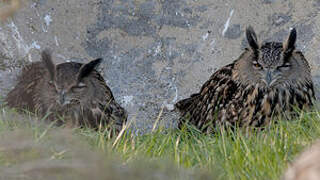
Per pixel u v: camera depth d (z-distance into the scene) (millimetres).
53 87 14461
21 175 8523
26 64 17328
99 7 18734
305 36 17734
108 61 18188
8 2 9141
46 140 10172
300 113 13352
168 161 9641
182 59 18172
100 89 15094
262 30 18125
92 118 14836
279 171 10141
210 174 9633
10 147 9508
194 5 18719
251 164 10625
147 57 18266
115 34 18516
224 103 14297
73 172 8219
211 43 18250
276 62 13492
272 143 11344
